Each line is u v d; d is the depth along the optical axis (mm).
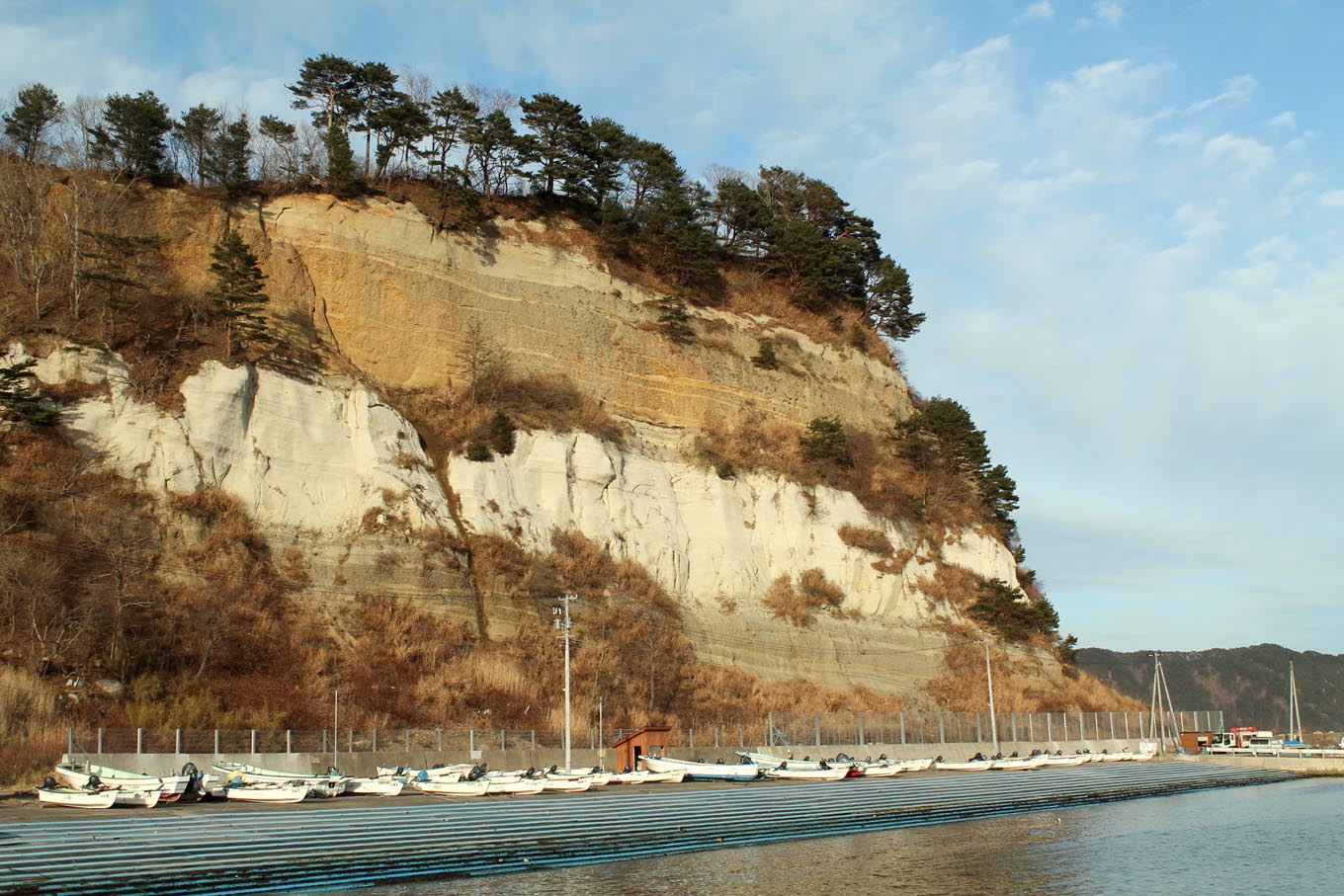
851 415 89438
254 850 32906
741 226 98125
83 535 52219
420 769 48156
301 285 70312
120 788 39594
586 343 78375
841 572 77000
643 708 60406
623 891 33375
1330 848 44625
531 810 41531
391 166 83812
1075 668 88875
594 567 66562
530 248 80375
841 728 64875
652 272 87188
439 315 73875
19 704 43312
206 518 56594
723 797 47312
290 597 55875
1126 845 44938
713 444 78812
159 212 69562
